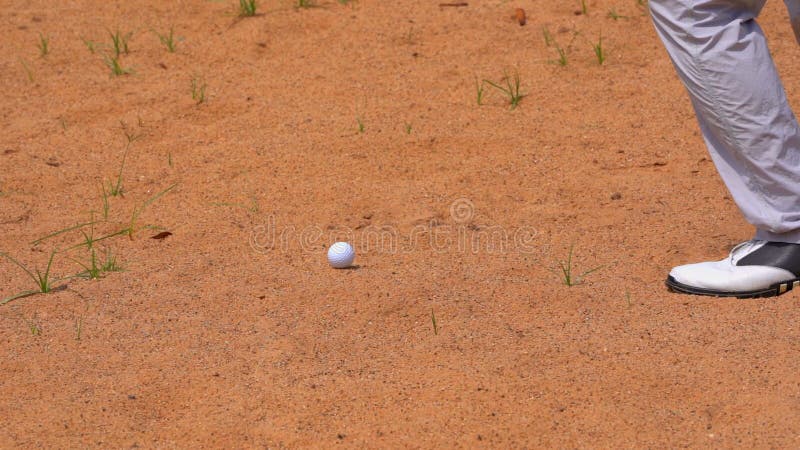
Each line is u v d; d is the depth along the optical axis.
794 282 3.04
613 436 2.71
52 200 3.56
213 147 3.78
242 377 2.88
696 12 2.92
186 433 2.76
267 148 3.76
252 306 3.09
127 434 2.76
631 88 3.97
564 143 3.72
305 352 2.94
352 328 3.01
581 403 2.78
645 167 3.60
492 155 3.68
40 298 3.14
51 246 3.36
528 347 2.92
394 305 3.06
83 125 3.92
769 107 2.94
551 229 3.35
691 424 2.72
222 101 4.01
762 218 3.01
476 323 3.00
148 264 3.26
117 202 3.55
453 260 3.23
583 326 2.98
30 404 2.83
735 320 2.97
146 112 3.97
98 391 2.86
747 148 2.96
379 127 3.84
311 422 2.77
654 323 2.98
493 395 2.80
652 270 3.17
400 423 2.75
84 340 3.00
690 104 3.88
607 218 3.38
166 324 3.04
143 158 3.74
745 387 2.79
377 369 2.88
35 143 3.83
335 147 3.75
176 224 3.44
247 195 3.55
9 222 3.46
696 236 3.29
